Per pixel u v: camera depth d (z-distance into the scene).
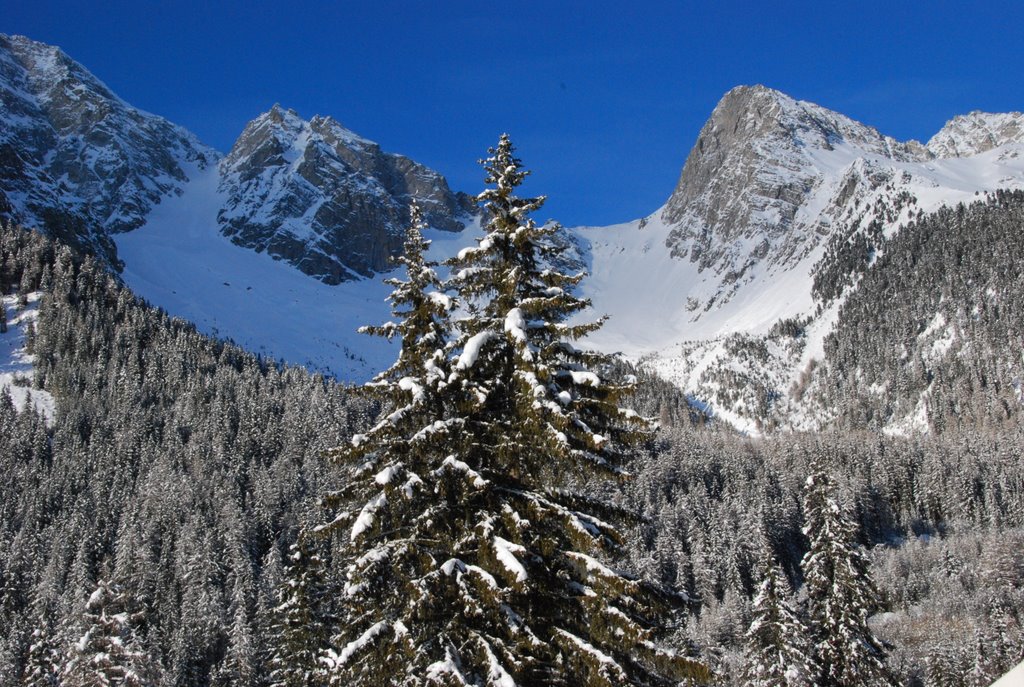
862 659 33.69
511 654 15.59
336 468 17.78
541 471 18.05
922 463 160.38
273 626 40.69
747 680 35.62
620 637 16.05
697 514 131.75
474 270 18.44
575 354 18.31
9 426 144.38
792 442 180.12
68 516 118.00
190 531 101.50
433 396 17.45
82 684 40.47
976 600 97.56
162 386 174.12
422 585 15.73
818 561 35.59
